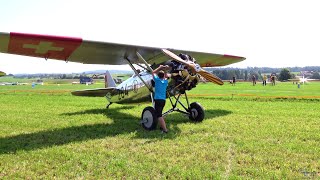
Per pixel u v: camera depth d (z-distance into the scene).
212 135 6.00
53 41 6.16
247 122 7.58
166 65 7.10
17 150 4.88
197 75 7.08
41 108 11.38
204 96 16.77
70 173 3.79
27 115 9.34
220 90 24.44
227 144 5.21
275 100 14.21
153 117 6.58
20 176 3.74
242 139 5.60
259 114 9.19
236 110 10.23
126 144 5.32
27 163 4.23
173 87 7.17
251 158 4.36
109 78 12.83
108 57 8.05
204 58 9.88
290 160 4.28
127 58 8.18
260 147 4.99
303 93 19.36
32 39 5.88
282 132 6.24
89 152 4.79
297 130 6.49
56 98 16.28
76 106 12.10
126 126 7.29
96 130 6.76
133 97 9.30
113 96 10.45
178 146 5.15
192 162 4.21
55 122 7.94
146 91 8.42
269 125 7.11
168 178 3.62
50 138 5.89
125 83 9.52
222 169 3.90
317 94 18.23
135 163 4.18
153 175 3.71
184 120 7.96
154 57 8.17
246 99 14.84
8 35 5.52
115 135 6.16
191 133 6.22
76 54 7.44
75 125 7.46
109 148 5.07
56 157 4.51
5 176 3.74
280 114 9.15
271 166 4.05
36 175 3.78
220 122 7.57
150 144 5.29
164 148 4.99
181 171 3.81
